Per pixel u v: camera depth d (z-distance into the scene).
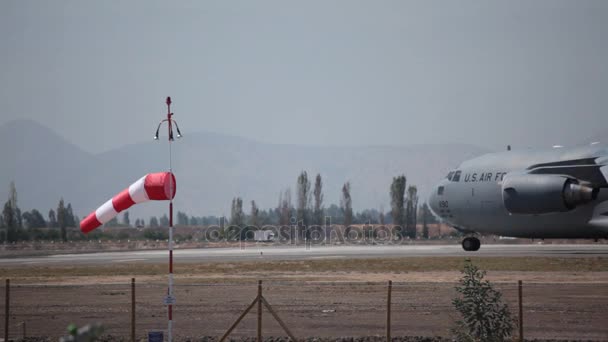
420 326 90.56
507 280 130.75
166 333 88.44
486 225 191.12
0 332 90.81
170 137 75.00
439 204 199.62
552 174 173.12
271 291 122.56
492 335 71.56
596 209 170.25
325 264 168.50
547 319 92.94
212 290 125.31
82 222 77.12
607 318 93.50
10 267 182.00
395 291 120.56
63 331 91.06
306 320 95.50
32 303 112.75
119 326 93.38
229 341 83.12
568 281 129.00
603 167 162.38
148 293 122.94
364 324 92.25
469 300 72.25
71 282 140.12
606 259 164.12
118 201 75.31
